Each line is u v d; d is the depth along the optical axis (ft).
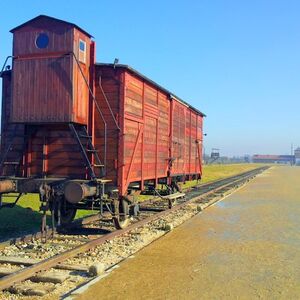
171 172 55.36
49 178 36.52
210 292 21.30
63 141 37.37
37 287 21.74
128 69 37.58
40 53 35.35
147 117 44.62
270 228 41.78
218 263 27.30
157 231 39.34
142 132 42.70
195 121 73.20
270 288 22.18
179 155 60.75
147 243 34.55
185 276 24.08
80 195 32.12
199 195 73.46
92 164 36.55
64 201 38.63
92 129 36.86
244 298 20.53
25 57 35.68
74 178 36.83
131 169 39.40
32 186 35.09
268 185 115.34
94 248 31.17
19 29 35.94
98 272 24.31
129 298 20.21
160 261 27.50
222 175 201.87
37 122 35.19
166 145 53.31
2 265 26.43
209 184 113.09
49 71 35.01
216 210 56.44
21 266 26.35
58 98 34.71
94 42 37.47
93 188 34.35
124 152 37.09
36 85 35.29
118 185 36.58
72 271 25.22
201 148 78.84
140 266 26.16
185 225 42.93
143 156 43.24
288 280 23.70
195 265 26.63
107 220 44.04
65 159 37.22
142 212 52.26
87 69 36.88
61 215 38.91
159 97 49.47
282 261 28.14
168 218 47.73
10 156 38.24
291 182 132.46
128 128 38.45
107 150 36.91
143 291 21.24
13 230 38.88
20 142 38.01
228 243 33.88
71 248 30.96
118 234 36.11
